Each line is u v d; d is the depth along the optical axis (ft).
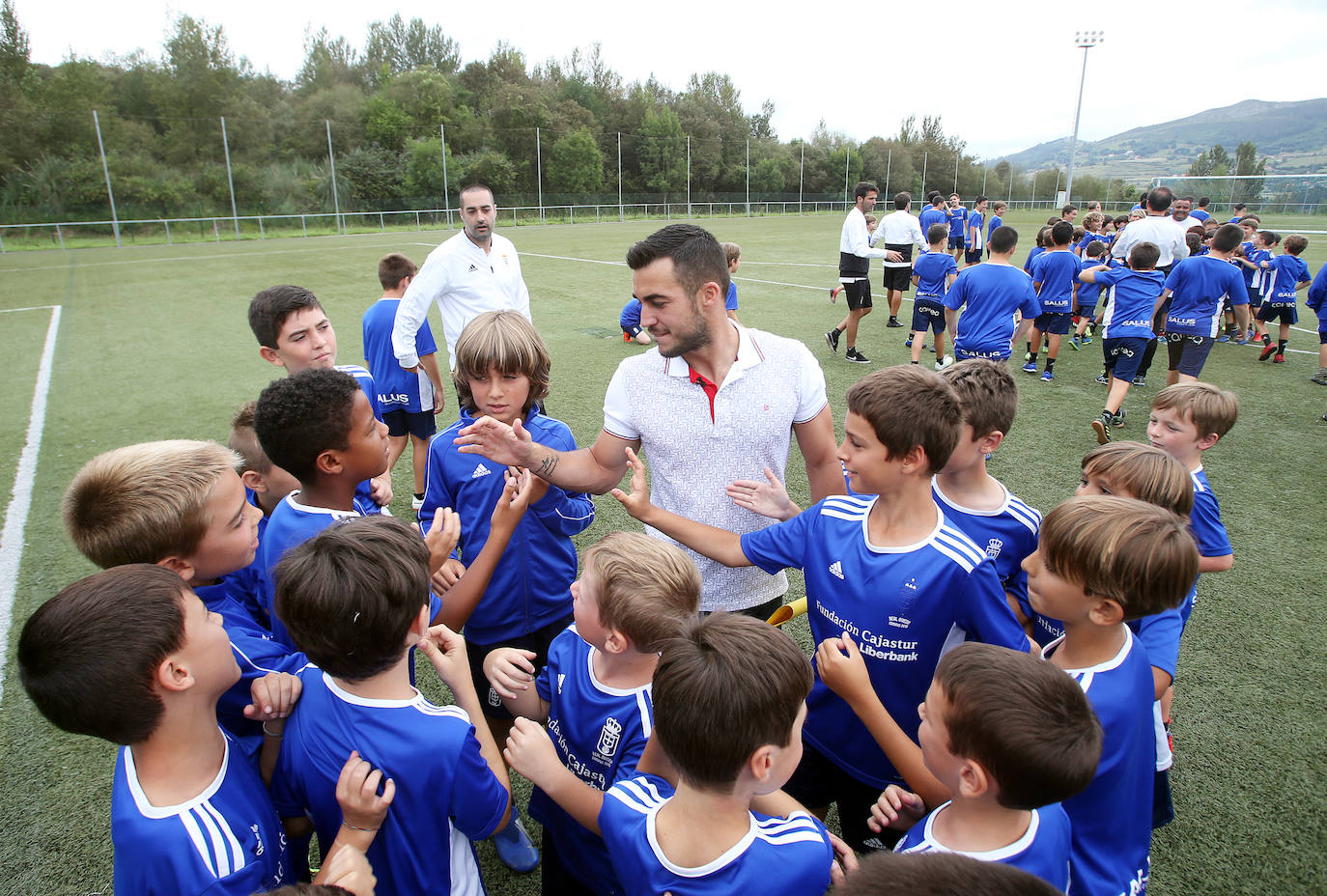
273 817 4.60
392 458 15.60
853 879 2.89
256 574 6.88
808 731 6.38
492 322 7.55
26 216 94.58
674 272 6.33
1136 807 4.89
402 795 4.52
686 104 194.39
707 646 3.93
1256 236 31.27
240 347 31.63
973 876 2.73
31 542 14.17
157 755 4.04
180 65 150.61
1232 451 17.99
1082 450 17.93
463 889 4.97
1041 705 3.72
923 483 5.39
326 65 188.55
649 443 7.28
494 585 7.68
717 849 3.95
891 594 5.48
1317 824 7.54
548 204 135.64
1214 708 9.25
